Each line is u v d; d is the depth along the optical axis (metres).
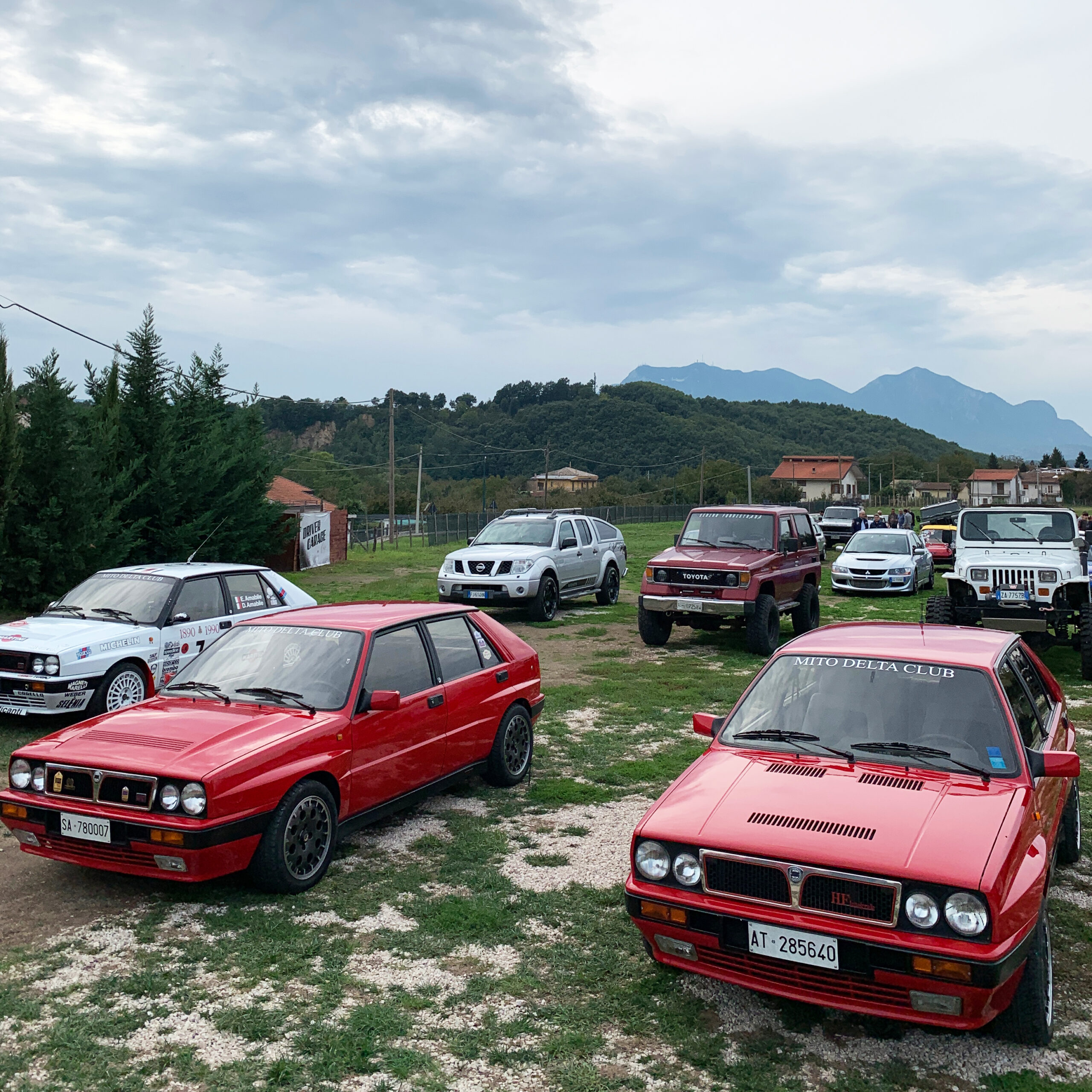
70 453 16.56
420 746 6.30
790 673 5.18
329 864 5.61
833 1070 3.67
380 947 4.66
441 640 6.89
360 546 43.59
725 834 3.93
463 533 53.25
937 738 4.52
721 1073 3.63
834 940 3.59
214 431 23.95
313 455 86.38
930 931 3.51
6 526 16.09
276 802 5.18
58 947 4.66
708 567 13.57
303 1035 3.85
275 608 10.79
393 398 47.38
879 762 4.46
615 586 20.42
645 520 77.12
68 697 8.51
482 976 4.38
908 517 37.66
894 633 5.59
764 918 3.72
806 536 15.52
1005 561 12.56
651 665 12.97
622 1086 3.55
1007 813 3.95
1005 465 177.50
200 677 6.21
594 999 4.19
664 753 8.40
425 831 6.39
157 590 9.68
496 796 7.18
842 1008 3.65
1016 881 3.65
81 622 9.21
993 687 4.69
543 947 4.67
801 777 4.36
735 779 4.42
